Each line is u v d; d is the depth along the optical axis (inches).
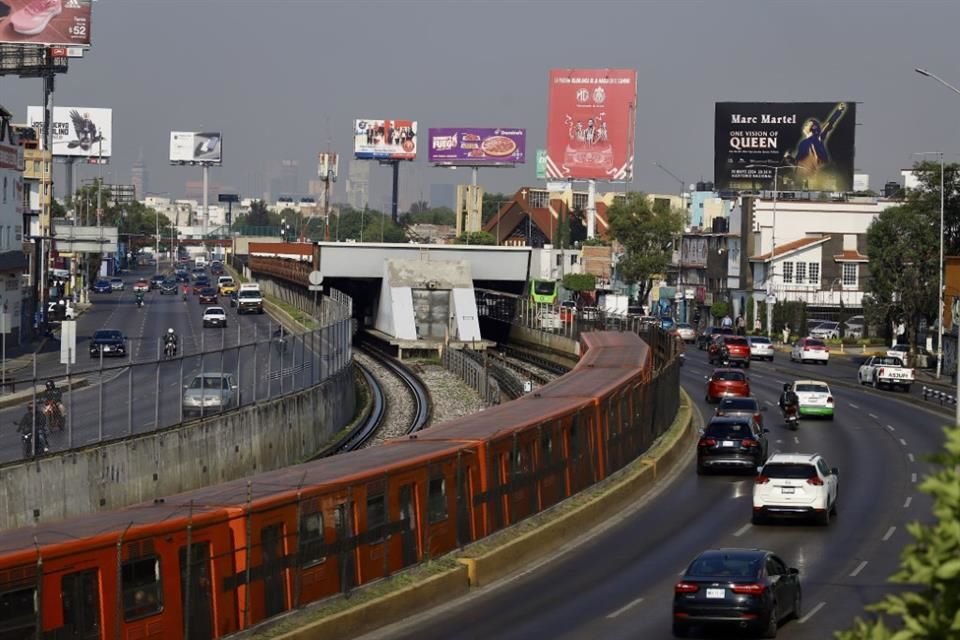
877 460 2935.5
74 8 7135.8
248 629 1373.0
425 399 4318.4
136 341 5526.6
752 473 2723.9
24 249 6609.3
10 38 7096.5
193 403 2647.6
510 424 2078.0
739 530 2122.3
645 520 2231.8
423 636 1478.8
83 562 1194.0
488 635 1477.6
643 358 3452.3
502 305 6909.5
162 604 1268.5
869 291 6835.6
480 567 1763.0
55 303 6998.0
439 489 1772.9
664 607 1598.2
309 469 1670.8
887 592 1657.2
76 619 1182.3
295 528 1459.2
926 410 4057.6
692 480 2672.2
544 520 2055.9
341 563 1534.2
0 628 1114.7
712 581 1414.9
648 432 2896.2
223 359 2775.6
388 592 1572.3
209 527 1338.6
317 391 3380.9
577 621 1535.4
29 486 1962.4
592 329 5418.3
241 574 1369.3
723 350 5669.3
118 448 2210.9
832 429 3526.1
